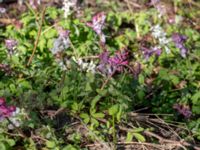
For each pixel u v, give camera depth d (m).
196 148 0.88
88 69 0.95
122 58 0.90
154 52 1.05
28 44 1.04
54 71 0.96
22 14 1.17
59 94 0.91
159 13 1.21
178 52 1.08
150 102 0.97
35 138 0.86
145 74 1.01
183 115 0.95
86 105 0.91
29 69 0.97
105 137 0.88
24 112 0.85
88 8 1.25
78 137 0.86
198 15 1.29
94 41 1.07
